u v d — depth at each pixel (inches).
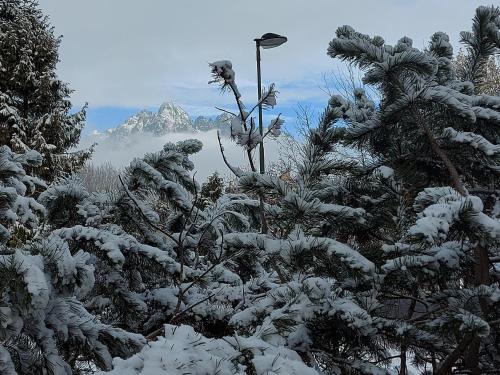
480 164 118.6
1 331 77.7
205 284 132.0
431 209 83.3
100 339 96.0
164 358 66.2
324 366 97.8
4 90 624.4
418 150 121.8
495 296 94.3
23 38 637.9
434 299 102.9
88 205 135.3
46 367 83.4
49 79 634.8
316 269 104.9
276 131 106.0
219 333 129.2
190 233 151.6
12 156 122.1
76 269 84.3
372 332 92.1
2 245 106.2
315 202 106.8
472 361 102.8
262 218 116.5
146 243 142.6
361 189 126.6
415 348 113.0
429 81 120.3
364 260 95.5
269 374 67.3
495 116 111.9
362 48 114.1
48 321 88.0
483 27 135.9
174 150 158.6
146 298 128.8
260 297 116.2
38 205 122.4
